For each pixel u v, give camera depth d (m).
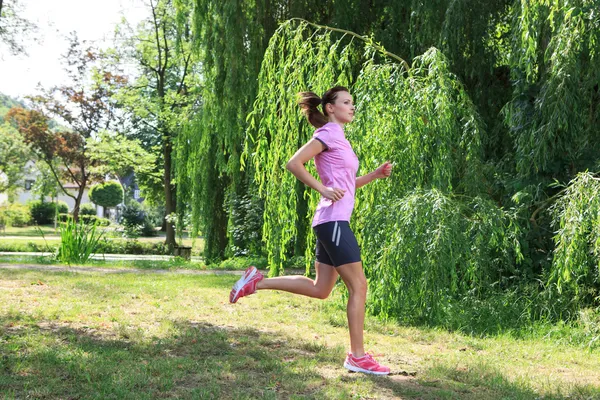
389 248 6.10
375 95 6.74
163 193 34.06
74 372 3.44
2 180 47.06
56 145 38.41
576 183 5.73
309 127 7.37
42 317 5.39
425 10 9.05
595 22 6.43
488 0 8.84
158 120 27.27
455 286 6.11
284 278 3.93
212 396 3.11
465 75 9.05
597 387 3.69
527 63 6.89
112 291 7.75
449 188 6.66
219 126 13.38
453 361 4.31
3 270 10.59
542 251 7.32
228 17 12.55
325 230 3.73
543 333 5.77
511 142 8.61
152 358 3.93
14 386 3.17
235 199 15.20
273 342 4.67
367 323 6.07
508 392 3.48
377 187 6.58
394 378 3.74
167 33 27.83
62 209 52.16
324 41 7.49
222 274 11.90
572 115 6.85
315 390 3.35
